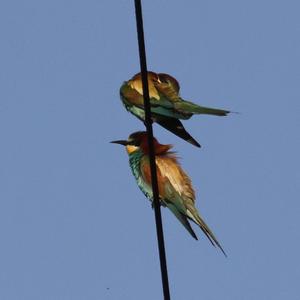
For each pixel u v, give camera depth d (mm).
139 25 8742
